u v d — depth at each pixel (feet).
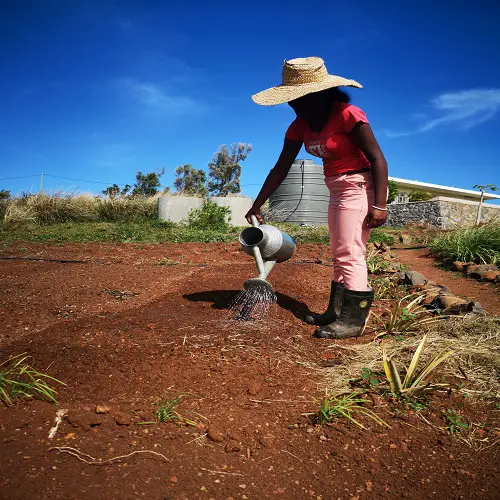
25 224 39.45
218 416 7.37
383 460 6.57
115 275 18.30
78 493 5.24
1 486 5.19
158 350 9.83
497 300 15.79
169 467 5.97
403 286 17.16
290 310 13.17
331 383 8.83
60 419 6.80
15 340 10.67
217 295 14.44
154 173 104.63
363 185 10.78
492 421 7.59
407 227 50.14
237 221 46.85
